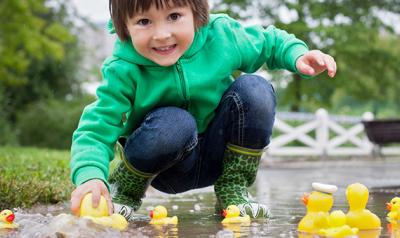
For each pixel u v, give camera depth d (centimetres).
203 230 235
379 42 1606
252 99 268
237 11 1366
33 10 1545
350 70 1522
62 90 1822
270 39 291
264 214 273
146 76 269
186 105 277
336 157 1284
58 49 1471
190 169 286
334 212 218
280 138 1217
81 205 229
